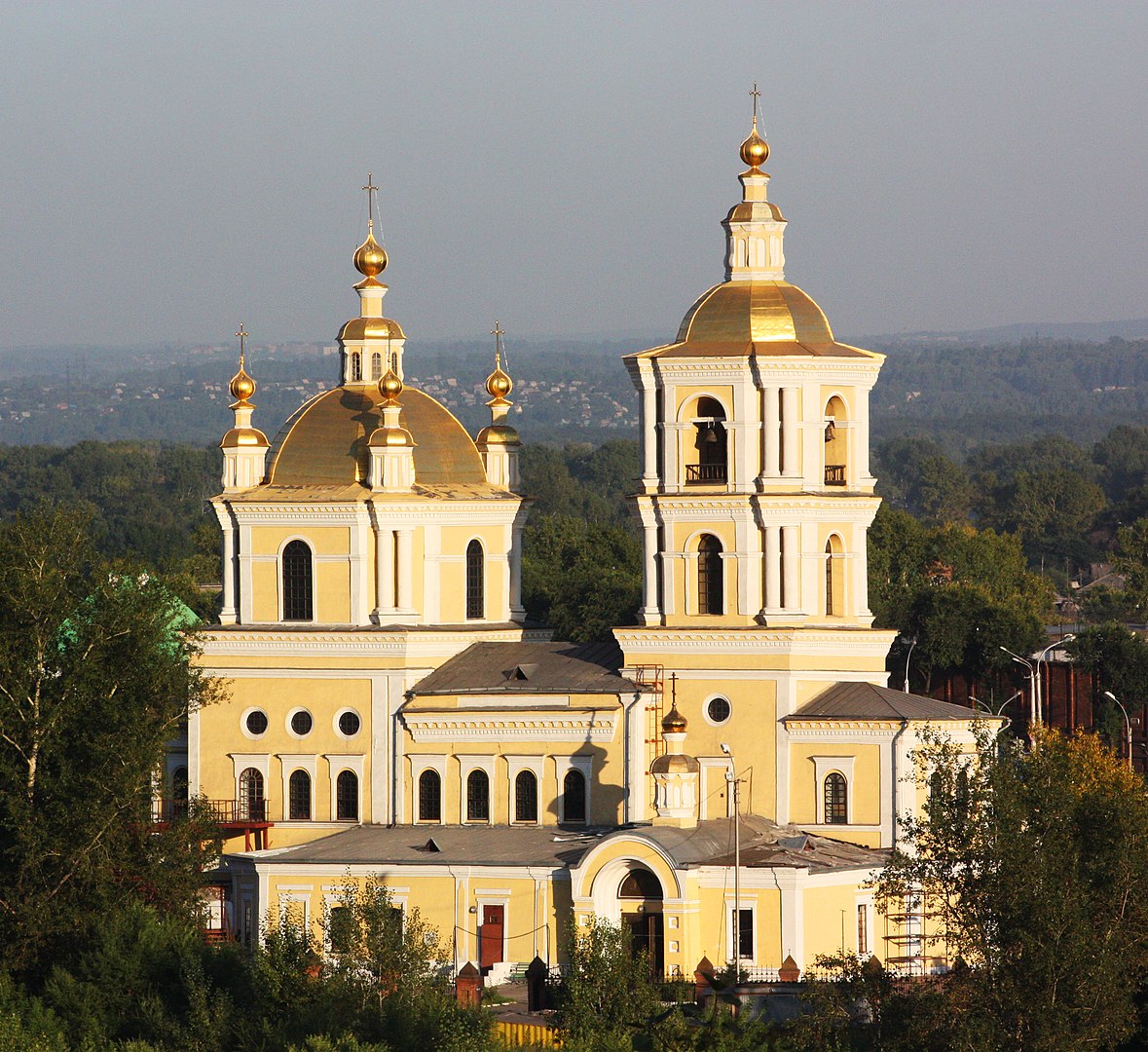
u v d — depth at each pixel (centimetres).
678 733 13888
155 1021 11762
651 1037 10994
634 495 14588
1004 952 10788
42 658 13575
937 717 14000
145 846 13312
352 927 11794
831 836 14112
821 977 12388
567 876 13488
